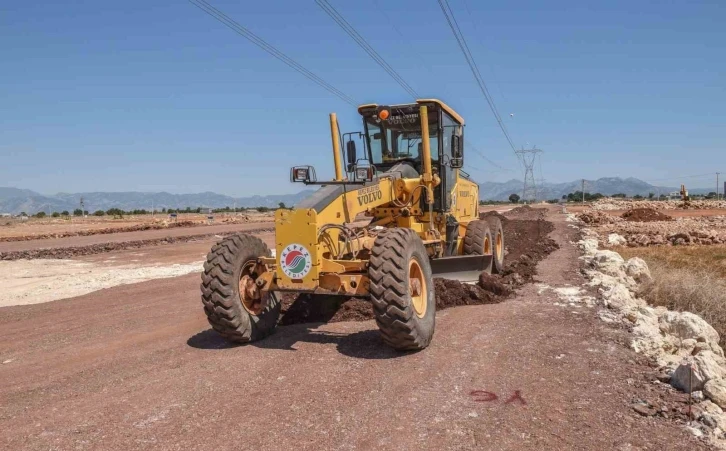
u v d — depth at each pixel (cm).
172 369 560
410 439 387
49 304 999
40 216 7494
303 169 648
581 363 539
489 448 372
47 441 399
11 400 491
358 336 665
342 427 408
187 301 964
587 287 929
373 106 895
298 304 775
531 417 419
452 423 411
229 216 6034
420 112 841
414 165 896
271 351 609
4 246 2372
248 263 652
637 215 3291
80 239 2708
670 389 470
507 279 1008
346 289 594
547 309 771
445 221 940
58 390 513
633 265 1059
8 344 711
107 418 438
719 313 823
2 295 1134
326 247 613
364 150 929
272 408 446
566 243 1850
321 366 550
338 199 636
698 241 1864
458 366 539
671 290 919
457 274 918
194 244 2395
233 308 615
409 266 586
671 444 374
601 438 384
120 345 673
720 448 369
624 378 497
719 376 466
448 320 730
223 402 462
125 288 1149
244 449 378
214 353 614
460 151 973
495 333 654
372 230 735
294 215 597
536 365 536
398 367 541
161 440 395
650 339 607
